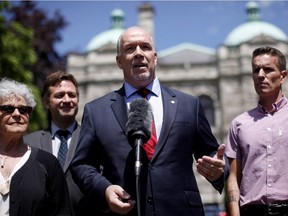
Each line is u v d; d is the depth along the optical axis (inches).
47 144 224.8
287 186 173.5
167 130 165.8
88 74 1518.2
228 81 1443.2
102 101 178.4
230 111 1421.0
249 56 1443.2
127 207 148.1
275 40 1448.1
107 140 168.1
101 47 1535.4
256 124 184.7
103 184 157.8
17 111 163.3
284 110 184.2
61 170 169.6
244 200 179.3
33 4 1000.9
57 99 229.8
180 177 163.0
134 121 157.0
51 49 965.8
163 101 173.5
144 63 170.7
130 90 175.9
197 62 1485.0
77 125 236.4
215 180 156.9
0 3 633.6
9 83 167.5
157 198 158.2
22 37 684.1
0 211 154.0
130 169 162.1
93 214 172.1
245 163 182.4
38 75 905.5
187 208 160.2
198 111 175.9
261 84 184.9
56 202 164.2
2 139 165.5
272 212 171.8
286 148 176.7
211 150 173.8
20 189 156.0
